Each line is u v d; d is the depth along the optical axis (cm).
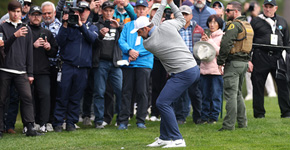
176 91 1875
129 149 1886
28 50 2281
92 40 2434
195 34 2675
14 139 2194
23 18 2552
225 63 2305
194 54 2475
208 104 2630
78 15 2356
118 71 2602
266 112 3072
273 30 2748
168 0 1944
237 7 2541
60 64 2445
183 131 2331
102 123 2534
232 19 2562
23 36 2253
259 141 2019
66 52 2423
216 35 2561
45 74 2406
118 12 2831
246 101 3791
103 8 2570
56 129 2419
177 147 1855
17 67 2234
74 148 1959
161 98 1883
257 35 2770
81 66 2428
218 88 2580
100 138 2188
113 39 2552
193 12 2905
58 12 2634
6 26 2273
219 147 1847
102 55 2519
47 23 2552
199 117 2658
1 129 2238
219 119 2775
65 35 2392
